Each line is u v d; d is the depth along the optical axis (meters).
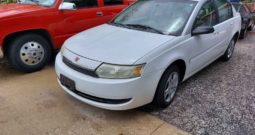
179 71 3.63
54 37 4.61
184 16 3.72
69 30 4.80
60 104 3.49
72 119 3.17
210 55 4.39
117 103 2.94
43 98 3.63
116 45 3.18
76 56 3.14
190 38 3.60
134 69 2.84
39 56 4.51
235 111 3.46
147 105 3.51
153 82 3.03
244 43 7.21
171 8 3.94
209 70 4.92
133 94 2.89
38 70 4.60
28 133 2.91
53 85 4.04
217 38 4.45
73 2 4.79
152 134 2.94
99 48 3.14
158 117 3.26
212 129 3.06
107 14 5.37
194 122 3.18
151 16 3.94
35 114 3.25
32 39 4.36
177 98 3.75
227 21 4.81
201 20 3.90
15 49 4.23
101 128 3.02
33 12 4.27
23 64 4.37
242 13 7.71
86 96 3.06
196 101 3.68
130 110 3.39
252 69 5.04
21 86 3.97
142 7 4.23
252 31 9.15
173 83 3.52
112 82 2.83
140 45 3.15
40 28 4.38
